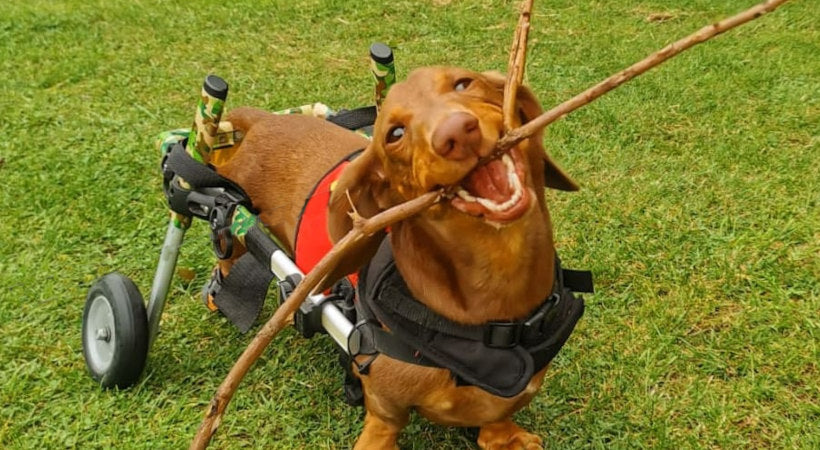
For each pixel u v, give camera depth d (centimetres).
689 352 113
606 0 220
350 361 90
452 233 78
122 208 150
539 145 80
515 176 72
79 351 122
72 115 180
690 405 106
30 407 113
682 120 161
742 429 103
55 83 194
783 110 162
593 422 106
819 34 190
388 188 81
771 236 129
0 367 119
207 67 199
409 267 83
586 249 132
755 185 142
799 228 130
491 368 82
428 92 76
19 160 164
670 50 59
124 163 162
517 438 101
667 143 155
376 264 87
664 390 109
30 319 127
